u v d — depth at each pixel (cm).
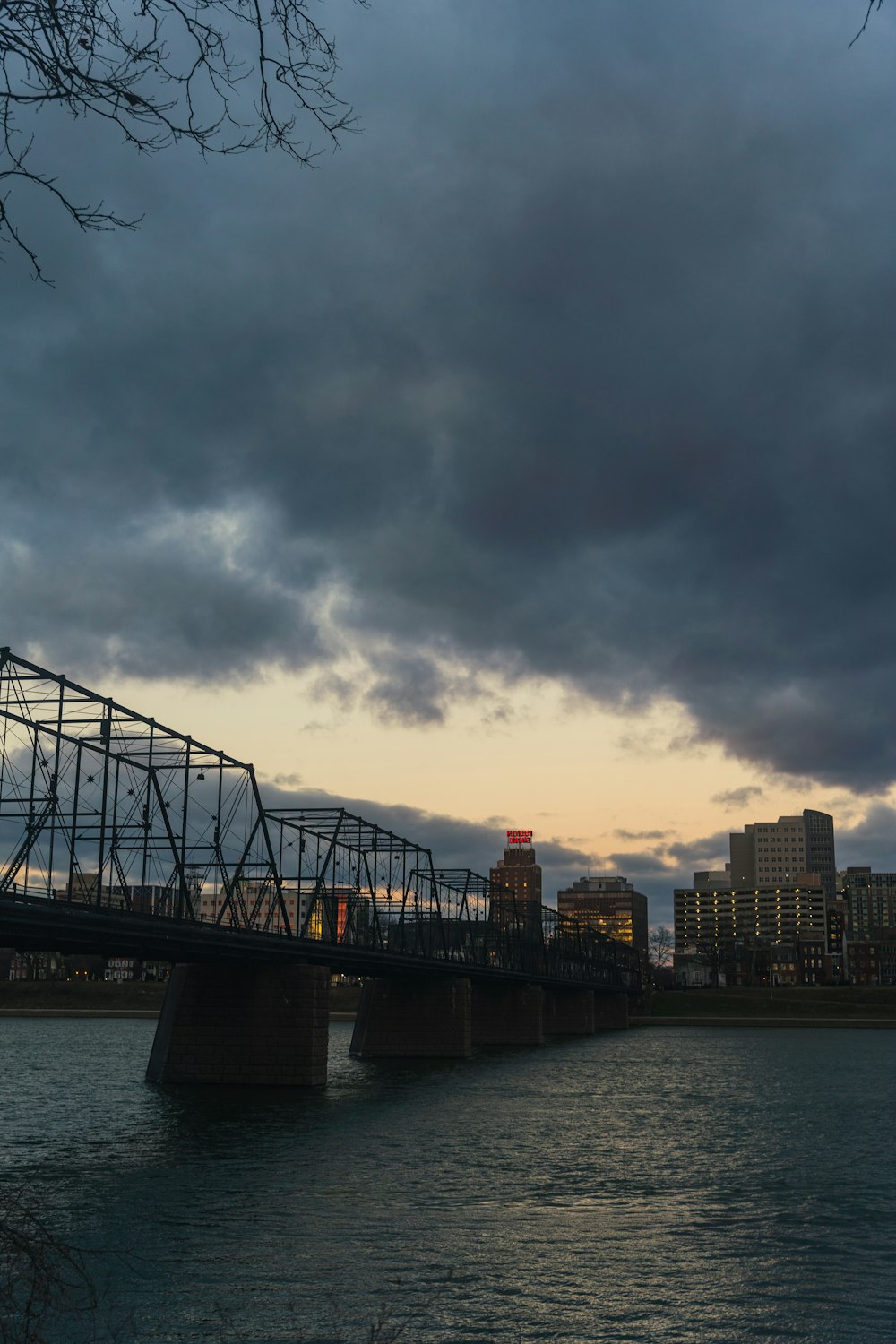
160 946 5528
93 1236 3306
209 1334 2489
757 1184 4350
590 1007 16975
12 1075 8988
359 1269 3019
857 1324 2641
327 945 7162
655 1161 4856
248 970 7069
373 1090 7456
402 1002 10412
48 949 5366
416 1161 4694
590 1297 2830
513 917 14050
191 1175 4309
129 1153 4819
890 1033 17550
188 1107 6272
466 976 10738
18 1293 2647
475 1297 2802
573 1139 5491
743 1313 2722
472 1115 6306
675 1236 3459
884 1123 6316
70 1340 2405
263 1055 6994
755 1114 6700
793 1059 11519
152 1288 2802
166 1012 7194
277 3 792
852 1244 3378
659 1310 2733
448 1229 3472
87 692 5253
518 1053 11962
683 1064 10756
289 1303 2719
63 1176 4269
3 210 770
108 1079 8625
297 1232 3397
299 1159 4678
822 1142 5500
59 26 775
